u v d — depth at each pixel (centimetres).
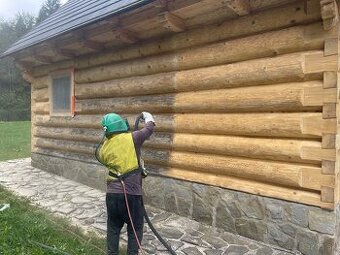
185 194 534
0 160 1089
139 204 363
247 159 459
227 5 413
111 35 591
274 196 429
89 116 735
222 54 474
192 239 455
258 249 425
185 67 527
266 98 429
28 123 2772
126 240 447
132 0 490
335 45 372
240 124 459
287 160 417
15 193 672
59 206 595
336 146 378
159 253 415
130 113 630
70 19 697
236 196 469
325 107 381
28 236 425
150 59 578
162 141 564
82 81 743
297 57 399
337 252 399
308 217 400
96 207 591
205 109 505
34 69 915
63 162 827
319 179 390
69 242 429
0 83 4550
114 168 362
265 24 429
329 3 347
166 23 487
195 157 518
